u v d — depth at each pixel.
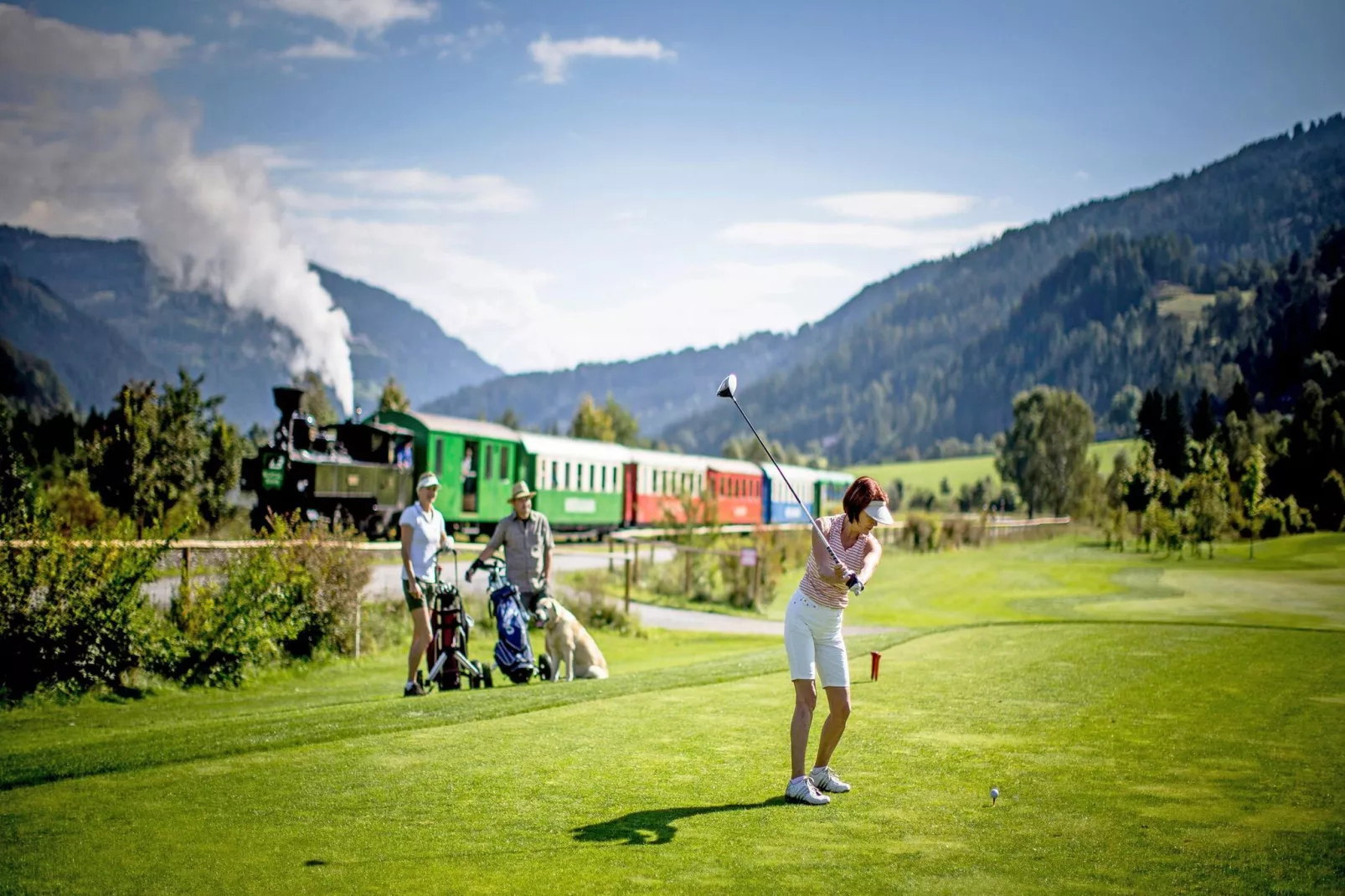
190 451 23.56
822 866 4.14
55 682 10.88
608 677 11.41
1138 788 5.37
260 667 13.09
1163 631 13.68
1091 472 82.56
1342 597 25.98
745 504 49.09
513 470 34.88
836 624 5.40
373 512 28.83
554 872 4.10
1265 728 6.93
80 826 4.75
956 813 4.92
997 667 9.86
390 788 5.44
